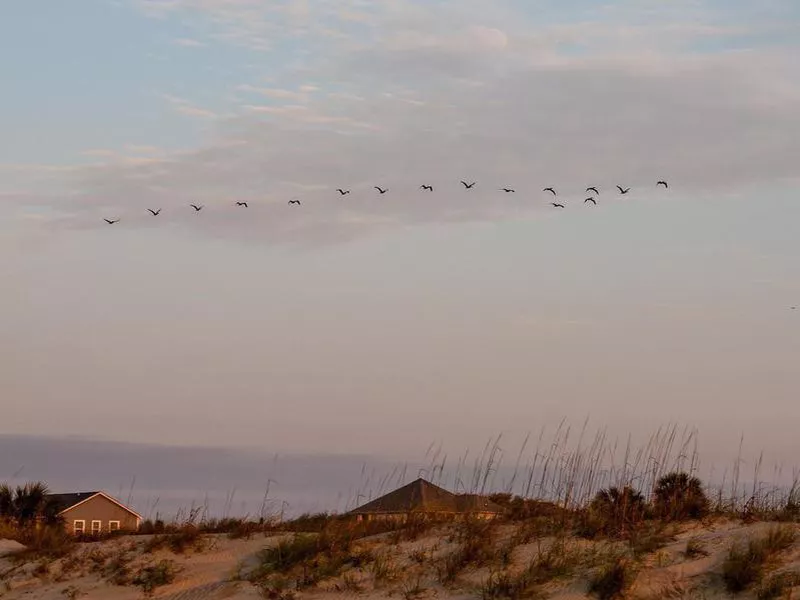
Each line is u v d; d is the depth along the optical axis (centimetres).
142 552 2330
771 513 2153
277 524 2530
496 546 2062
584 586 1852
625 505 2148
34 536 2638
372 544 2167
